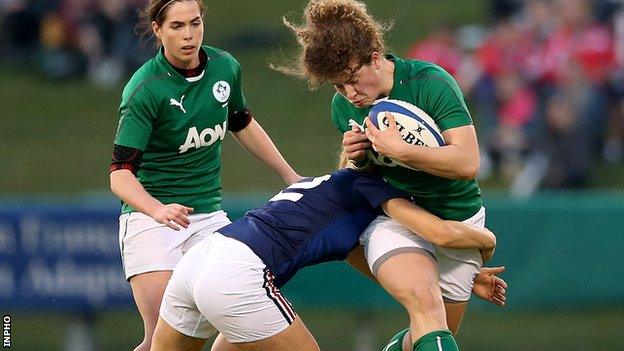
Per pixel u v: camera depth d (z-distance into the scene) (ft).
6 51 214.48
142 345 57.77
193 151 59.06
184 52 56.34
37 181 164.86
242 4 242.37
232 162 171.32
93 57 209.97
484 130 158.51
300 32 51.93
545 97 152.35
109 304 92.17
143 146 56.95
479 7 230.27
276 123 189.98
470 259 55.21
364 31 50.93
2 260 91.50
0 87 205.05
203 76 58.13
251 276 51.01
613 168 155.12
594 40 156.76
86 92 203.82
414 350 51.60
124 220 59.93
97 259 92.02
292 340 51.93
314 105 199.31
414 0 236.63
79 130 187.93
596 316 121.70
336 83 51.75
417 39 209.36
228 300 50.90
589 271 97.04
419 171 52.85
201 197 59.93
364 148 52.37
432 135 50.57
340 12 51.06
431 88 51.60
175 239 59.16
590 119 153.28
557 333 116.16
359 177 54.03
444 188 53.36
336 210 53.47
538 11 163.43
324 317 119.85
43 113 195.00
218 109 58.80
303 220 52.60
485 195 134.00
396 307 92.58
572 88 152.97
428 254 53.42
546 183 144.97
